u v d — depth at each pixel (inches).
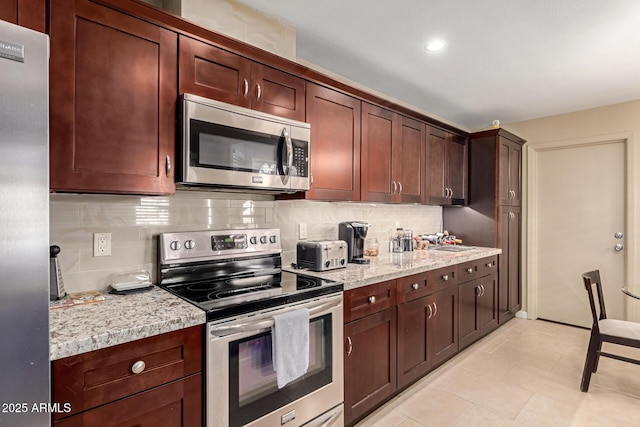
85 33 49.3
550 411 82.2
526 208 156.1
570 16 74.9
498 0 69.3
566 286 147.7
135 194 58.8
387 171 101.8
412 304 91.0
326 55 94.4
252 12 73.4
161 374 45.8
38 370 32.4
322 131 82.8
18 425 31.4
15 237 30.6
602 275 139.1
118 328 42.4
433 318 99.1
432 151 121.9
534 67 101.3
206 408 49.8
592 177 141.4
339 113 87.2
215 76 63.1
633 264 130.1
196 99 58.6
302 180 74.9
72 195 58.9
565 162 147.9
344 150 88.4
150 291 62.2
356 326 74.9
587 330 139.9
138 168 54.2
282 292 62.2
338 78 108.1
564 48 89.5
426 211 146.0
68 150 47.8
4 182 30.0
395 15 75.2
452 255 116.5
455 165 135.8
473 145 143.9
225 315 51.8
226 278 74.3
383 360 82.2
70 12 47.9
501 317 140.1
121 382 42.4
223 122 62.1
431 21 77.5
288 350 58.3
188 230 73.0
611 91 120.9
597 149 140.3
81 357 39.4
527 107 138.4
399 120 106.7
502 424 77.3
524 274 157.0
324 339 67.0
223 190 74.4
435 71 104.6
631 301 132.5
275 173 70.0
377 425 76.9
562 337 131.3
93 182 49.9
